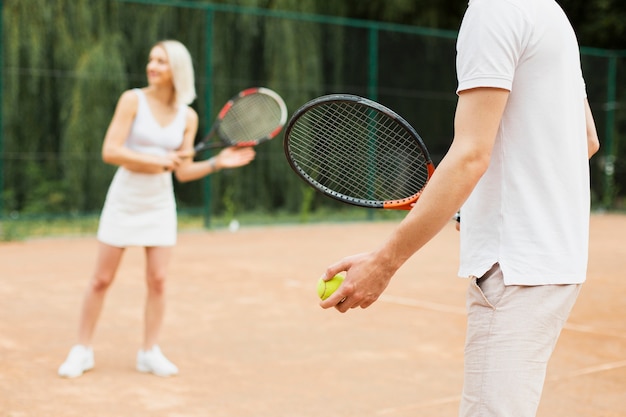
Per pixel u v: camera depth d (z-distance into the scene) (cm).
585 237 217
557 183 211
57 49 1320
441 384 465
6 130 1280
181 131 488
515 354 209
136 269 866
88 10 1346
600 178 1730
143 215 467
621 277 877
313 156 293
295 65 1519
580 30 1894
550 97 210
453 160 201
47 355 511
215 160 506
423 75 1569
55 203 1310
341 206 1556
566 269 210
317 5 1652
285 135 261
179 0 1427
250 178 1480
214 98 1440
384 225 1475
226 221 1409
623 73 1719
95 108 1340
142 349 484
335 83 1548
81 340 477
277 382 463
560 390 457
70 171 1321
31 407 408
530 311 209
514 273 209
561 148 212
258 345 549
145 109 473
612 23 1842
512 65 204
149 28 1402
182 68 476
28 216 1225
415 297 741
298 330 596
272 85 1505
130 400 425
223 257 999
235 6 1477
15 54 1283
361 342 563
